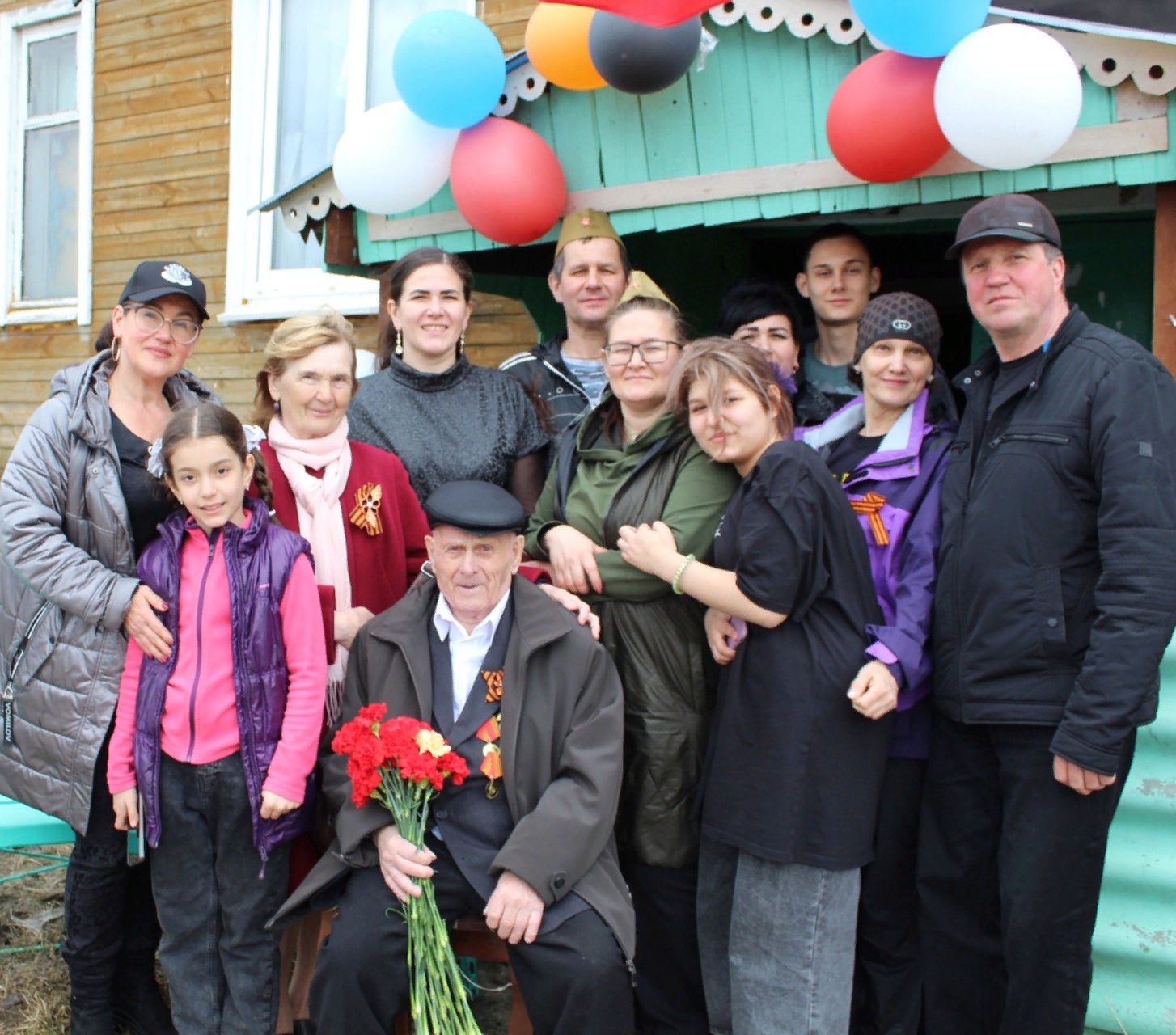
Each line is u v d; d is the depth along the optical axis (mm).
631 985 2191
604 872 2281
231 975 2336
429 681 2354
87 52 6586
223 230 6117
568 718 2314
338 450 2598
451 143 3197
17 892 3590
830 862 2117
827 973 2139
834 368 3170
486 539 2307
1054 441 2051
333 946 2180
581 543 2490
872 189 2797
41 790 2402
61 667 2385
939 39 2400
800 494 2150
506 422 2951
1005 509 2088
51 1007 2871
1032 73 2264
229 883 2326
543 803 2223
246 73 6008
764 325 2975
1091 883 2055
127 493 2426
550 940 2141
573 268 3102
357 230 3750
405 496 2748
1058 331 2137
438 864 2293
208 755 2270
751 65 2924
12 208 7164
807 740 2139
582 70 2988
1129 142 2461
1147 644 1904
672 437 2490
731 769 2217
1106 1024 2531
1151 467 1936
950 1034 2281
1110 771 1922
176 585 2307
